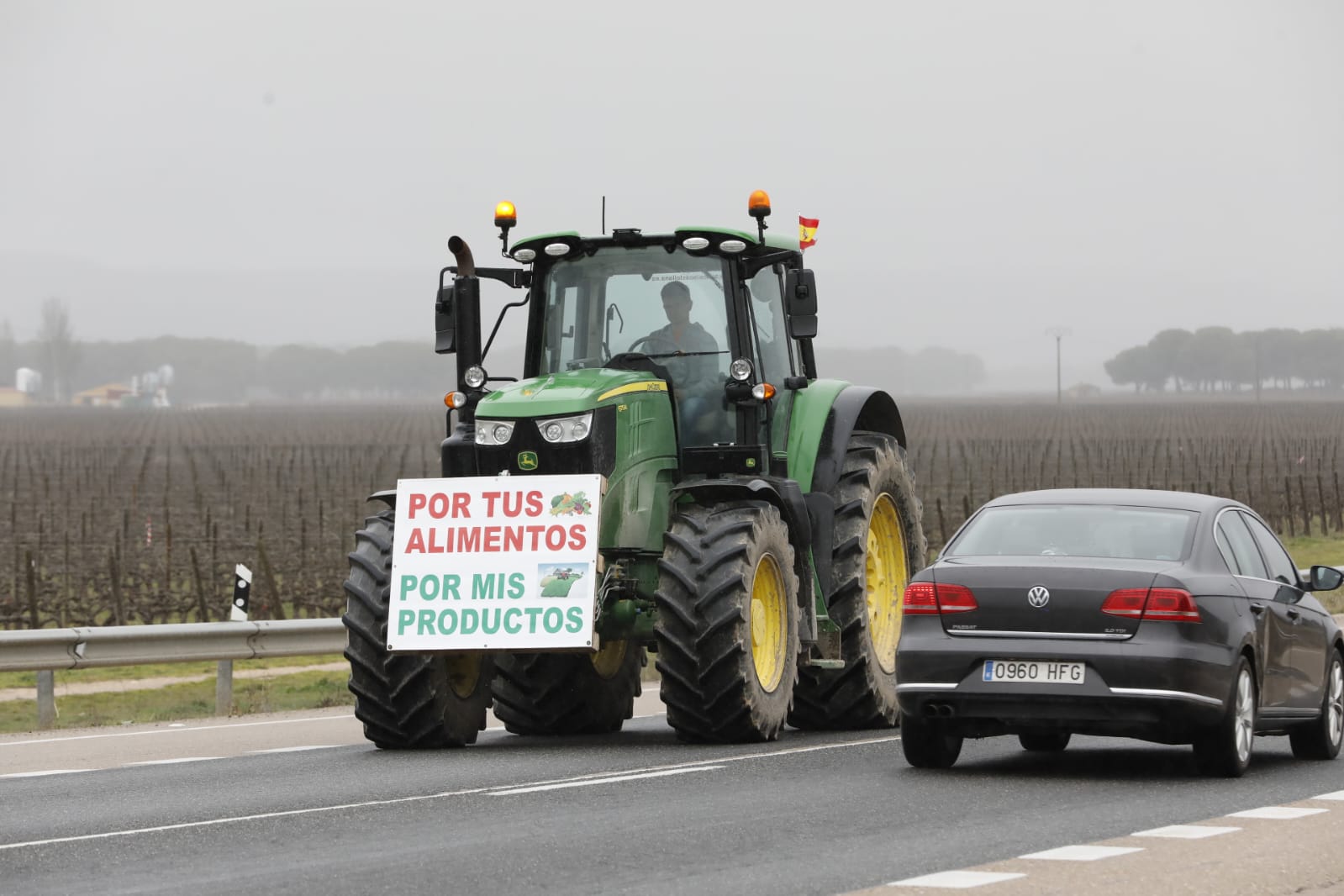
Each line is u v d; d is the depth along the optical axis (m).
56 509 127.12
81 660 49.00
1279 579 34.97
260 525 93.75
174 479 168.75
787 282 40.72
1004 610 30.81
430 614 36.72
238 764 35.53
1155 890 20.70
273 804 28.77
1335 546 115.19
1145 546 31.86
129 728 45.38
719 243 39.38
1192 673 30.09
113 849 24.38
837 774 32.19
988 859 22.97
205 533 109.81
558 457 36.91
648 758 34.97
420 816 27.08
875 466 43.19
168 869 22.69
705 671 35.91
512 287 41.56
